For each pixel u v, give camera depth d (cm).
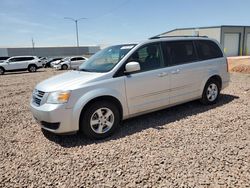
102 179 326
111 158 381
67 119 434
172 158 371
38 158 395
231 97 744
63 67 3062
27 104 801
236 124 507
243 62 2139
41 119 448
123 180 322
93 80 457
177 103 581
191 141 429
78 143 448
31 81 1590
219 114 577
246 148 396
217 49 674
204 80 627
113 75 475
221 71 668
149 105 524
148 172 337
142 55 519
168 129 492
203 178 317
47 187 316
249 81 1051
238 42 4319
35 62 2895
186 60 591
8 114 673
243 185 300
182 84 577
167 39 568
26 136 496
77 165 365
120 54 515
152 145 420
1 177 343
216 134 457
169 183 310
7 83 1509
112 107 472
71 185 317
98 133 461
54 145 444
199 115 575
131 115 506
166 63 552
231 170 333
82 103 438
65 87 439
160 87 535
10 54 5853
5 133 518
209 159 364
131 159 374
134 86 495
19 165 374
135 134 473
